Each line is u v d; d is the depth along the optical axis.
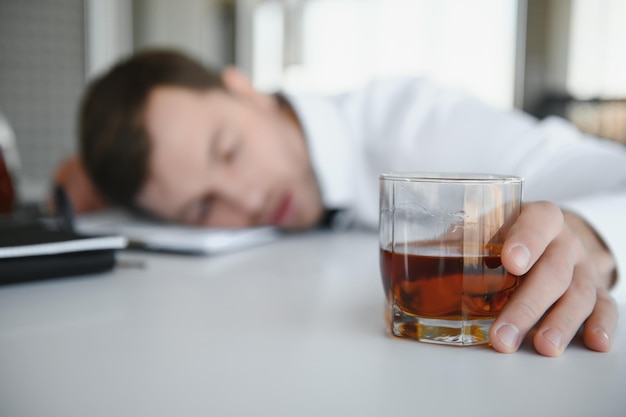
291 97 1.15
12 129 2.73
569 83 3.02
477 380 0.36
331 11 3.66
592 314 0.42
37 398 0.34
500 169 0.90
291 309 0.50
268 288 0.57
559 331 0.40
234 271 0.65
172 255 0.76
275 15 3.74
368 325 0.46
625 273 0.53
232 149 1.03
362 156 1.16
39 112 2.79
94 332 0.44
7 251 0.56
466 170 0.96
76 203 1.25
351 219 1.15
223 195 1.03
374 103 1.21
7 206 0.81
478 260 0.41
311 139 1.10
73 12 2.90
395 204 0.42
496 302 0.41
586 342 0.41
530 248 0.41
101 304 0.52
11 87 2.74
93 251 0.62
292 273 0.64
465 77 3.32
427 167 1.03
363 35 3.61
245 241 0.85
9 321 0.47
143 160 1.00
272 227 0.98
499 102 3.22
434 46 3.41
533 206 0.44
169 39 3.42
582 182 0.80
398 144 1.10
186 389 0.35
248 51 3.74
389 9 3.52
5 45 2.72
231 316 0.48
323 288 0.57
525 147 0.89
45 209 1.06
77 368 0.38
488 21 3.21
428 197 0.41
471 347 0.41
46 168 2.79
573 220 0.55
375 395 0.35
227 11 3.67
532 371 0.38
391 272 0.43
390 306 0.43
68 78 2.89
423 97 1.14
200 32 3.58
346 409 0.33
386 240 0.43
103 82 1.07
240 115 1.06
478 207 0.41
